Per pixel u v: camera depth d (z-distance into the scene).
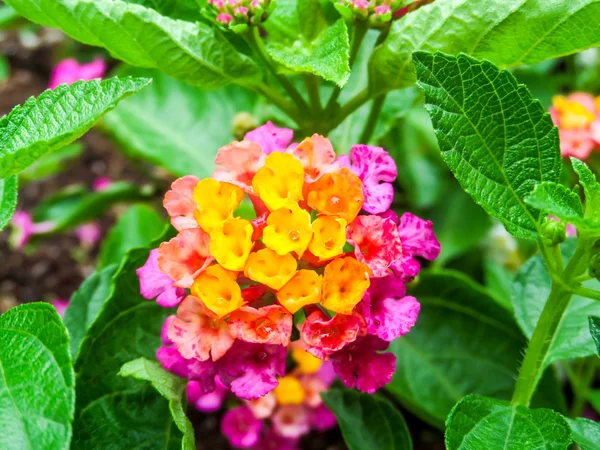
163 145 0.24
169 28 0.17
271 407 0.22
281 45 0.18
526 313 0.18
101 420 0.16
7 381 0.13
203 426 0.25
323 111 0.19
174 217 0.15
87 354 0.16
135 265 0.17
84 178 0.35
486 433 0.15
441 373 0.21
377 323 0.15
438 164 0.29
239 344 0.15
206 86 0.18
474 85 0.15
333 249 0.14
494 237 0.28
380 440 0.17
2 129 0.14
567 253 0.18
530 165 0.15
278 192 0.14
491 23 0.16
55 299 0.30
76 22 0.16
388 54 0.17
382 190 0.15
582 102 0.23
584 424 0.15
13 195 0.15
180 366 0.16
